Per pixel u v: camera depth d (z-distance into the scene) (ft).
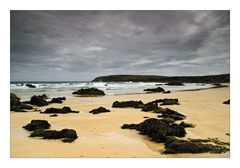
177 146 26.40
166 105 60.23
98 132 33.91
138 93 104.42
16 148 27.61
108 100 77.20
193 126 36.42
